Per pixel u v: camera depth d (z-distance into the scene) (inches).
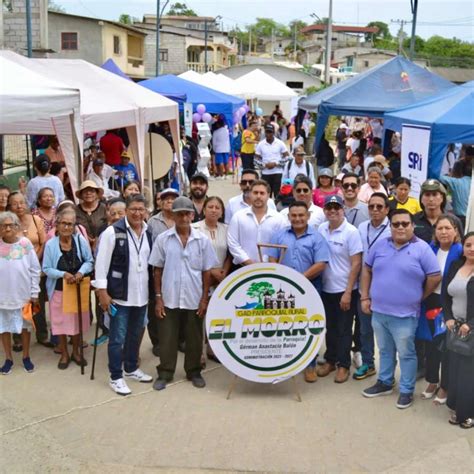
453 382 217.6
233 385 239.1
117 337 237.6
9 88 304.0
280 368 238.4
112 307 235.1
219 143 821.9
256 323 236.2
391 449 202.5
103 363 267.0
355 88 576.4
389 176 446.6
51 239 256.5
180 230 238.1
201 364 255.4
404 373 229.8
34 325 283.0
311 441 206.5
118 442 204.7
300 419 221.1
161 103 522.0
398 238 223.3
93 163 465.4
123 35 1764.3
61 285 256.2
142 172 486.9
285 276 235.9
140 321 245.0
